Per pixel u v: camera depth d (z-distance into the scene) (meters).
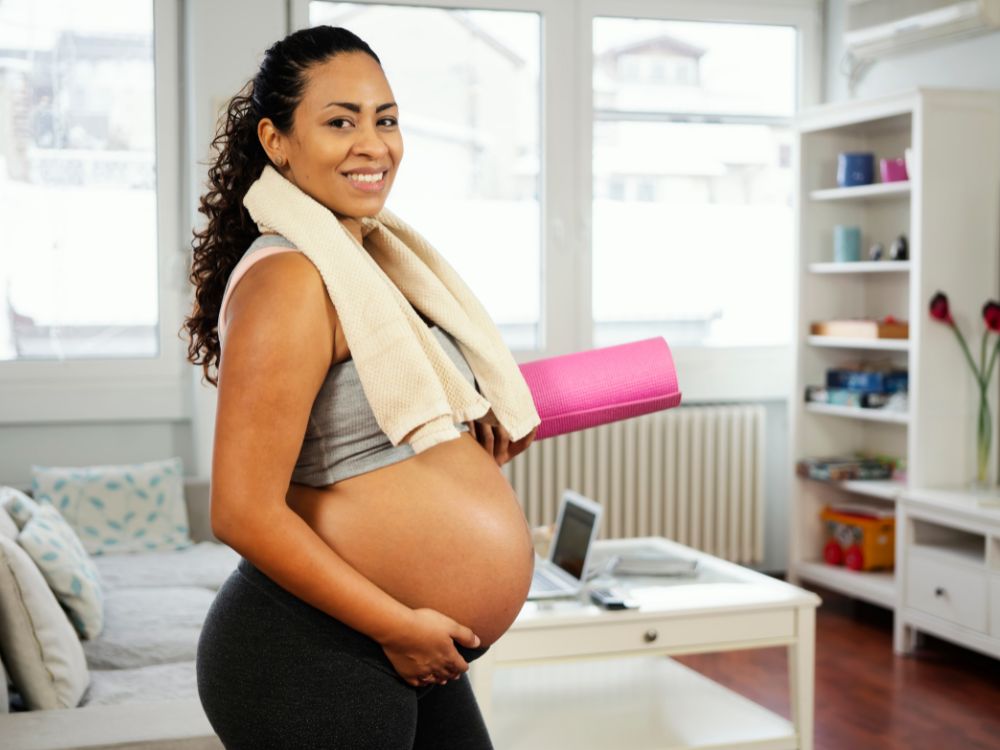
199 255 1.44
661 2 5.03
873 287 4.94
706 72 5.17
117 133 4.56
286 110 1.28
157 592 3.46
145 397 4.59
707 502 5.06
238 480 1.17
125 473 4.19
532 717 2.96
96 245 4.55
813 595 2.96
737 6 5.13
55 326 4.53
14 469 4.52
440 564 1.28
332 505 1.28
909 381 4.37
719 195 5.23
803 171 4.84
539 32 4.95
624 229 5.12
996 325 4.09
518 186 4.98
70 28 4.49
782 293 5.34
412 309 1.27
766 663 4.09
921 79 4.66
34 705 2.46
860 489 4.53
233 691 1.26
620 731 2.86
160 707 2.05
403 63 4.83
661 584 3.17
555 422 1.60
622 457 4.97
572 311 5.03
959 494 4.06
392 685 1.27
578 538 3.17
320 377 1.22
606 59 5.05
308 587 1.19
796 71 5.28
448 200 4.91
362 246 1.39
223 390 1.19
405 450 1.29
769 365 5.22
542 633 2.76
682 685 3.28
